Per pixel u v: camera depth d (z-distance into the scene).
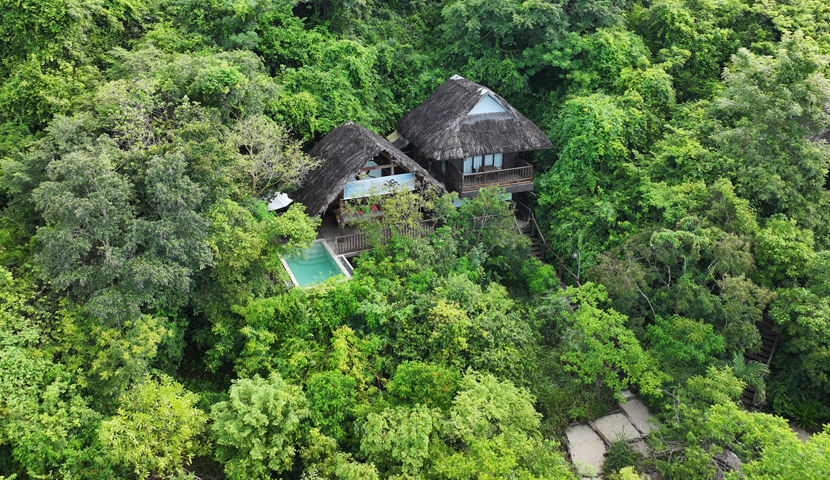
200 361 20.14
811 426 21.58
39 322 15.88
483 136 28.38
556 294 25.19
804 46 23.70
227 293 19.33
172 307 18.09
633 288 22.83
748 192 24.72
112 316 16.19
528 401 18.39
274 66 30.23
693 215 24.28
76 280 16.23
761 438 15.72
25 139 20.27
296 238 20.50
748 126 25.69
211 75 20.91
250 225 19.77
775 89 24.23
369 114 31.41
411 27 38.44
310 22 34.12
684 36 33.81
